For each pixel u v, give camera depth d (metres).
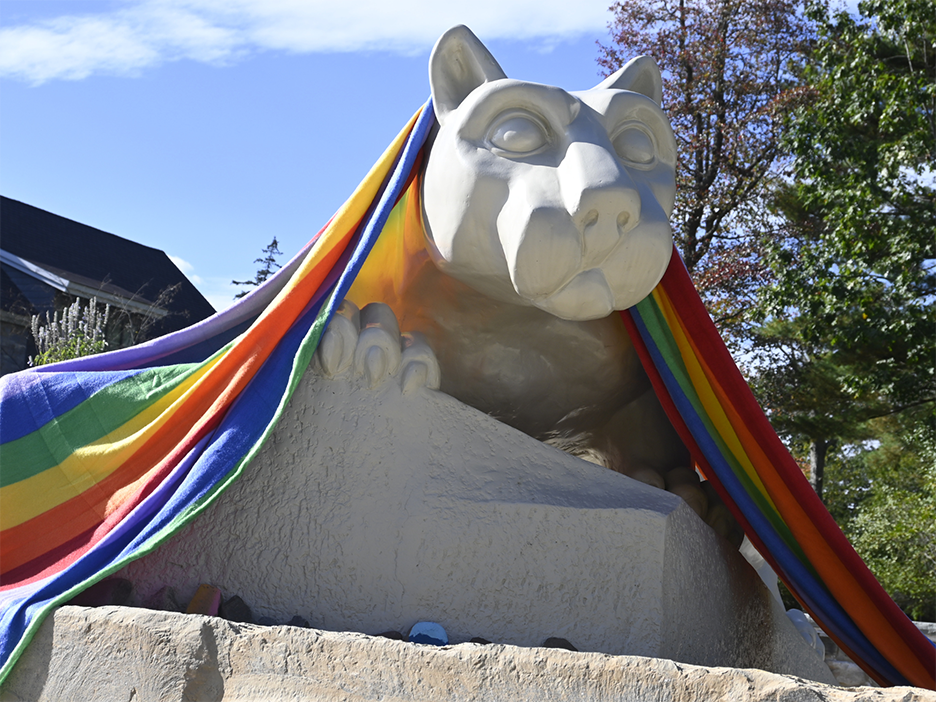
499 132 2.77
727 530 3.40
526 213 2.57
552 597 2.68
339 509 2.77
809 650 3.76
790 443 15.62
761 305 11.08
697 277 16.34
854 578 3.06
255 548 2.77
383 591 2.71
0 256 17.06
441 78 2.98
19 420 3.05
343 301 3.00
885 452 14.79
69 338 11.06
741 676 1.64
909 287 10.20
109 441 2.98
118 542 2.59
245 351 2.78
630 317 3.25
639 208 2.57
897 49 11.35
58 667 2.28
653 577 2.67
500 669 1.82
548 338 3.24
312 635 1.98
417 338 3.01
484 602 2.69
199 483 2.57
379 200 3.03
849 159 10.46
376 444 2.82
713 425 3.23
